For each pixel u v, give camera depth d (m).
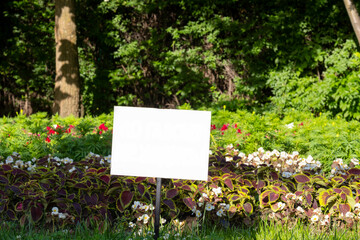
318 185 3.61
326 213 3.43
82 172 3.53
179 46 9.99
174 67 9.74
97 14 10.07
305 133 5.30
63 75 8.34
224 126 5.57
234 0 9.27
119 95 10.41
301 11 9.15
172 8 9.98
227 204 3.33
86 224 3.18
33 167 3.70
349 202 3.29
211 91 9.90
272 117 6.02
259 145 5.15
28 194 3.16
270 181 3.54
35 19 10.21
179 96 10.17
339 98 8.23
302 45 9.08
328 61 8.84
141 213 3.24
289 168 3.92
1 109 10.53
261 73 9.38
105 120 6.27
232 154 4.42
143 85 10.27
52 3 10.20
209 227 3.31
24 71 10.41
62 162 4.09
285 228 3.18
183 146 2.51
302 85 8.80
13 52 10.24
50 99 10.62
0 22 10.27
